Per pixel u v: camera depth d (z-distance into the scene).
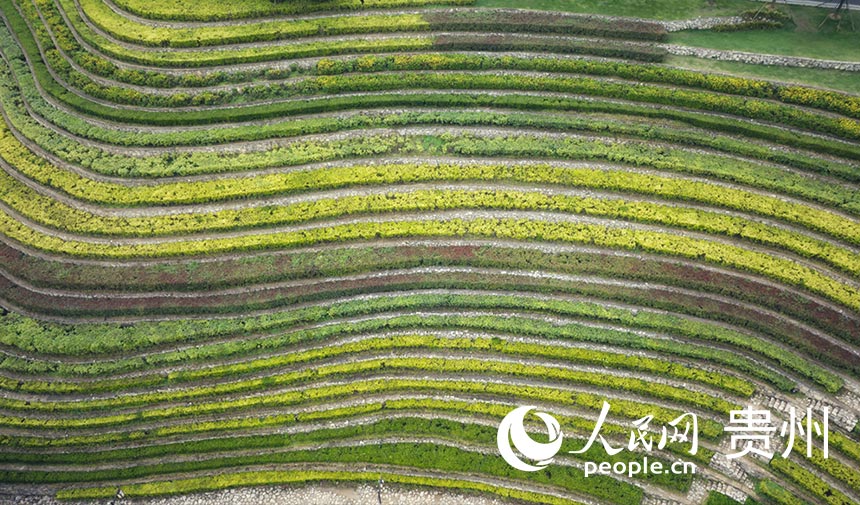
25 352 35.28
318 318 35.09
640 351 33.94
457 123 39.19
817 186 35.84
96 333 35.22
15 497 33.06
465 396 34.16
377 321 35.12
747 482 31.45
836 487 30.56
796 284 33.72
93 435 33.78
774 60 39.75
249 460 33.28
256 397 34.16
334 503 32.53
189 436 33.81
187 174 38.56
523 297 35.25
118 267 36.66
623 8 42.94
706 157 37.41
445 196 37.41
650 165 37.41
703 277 34.34
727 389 32.56
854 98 37.34
